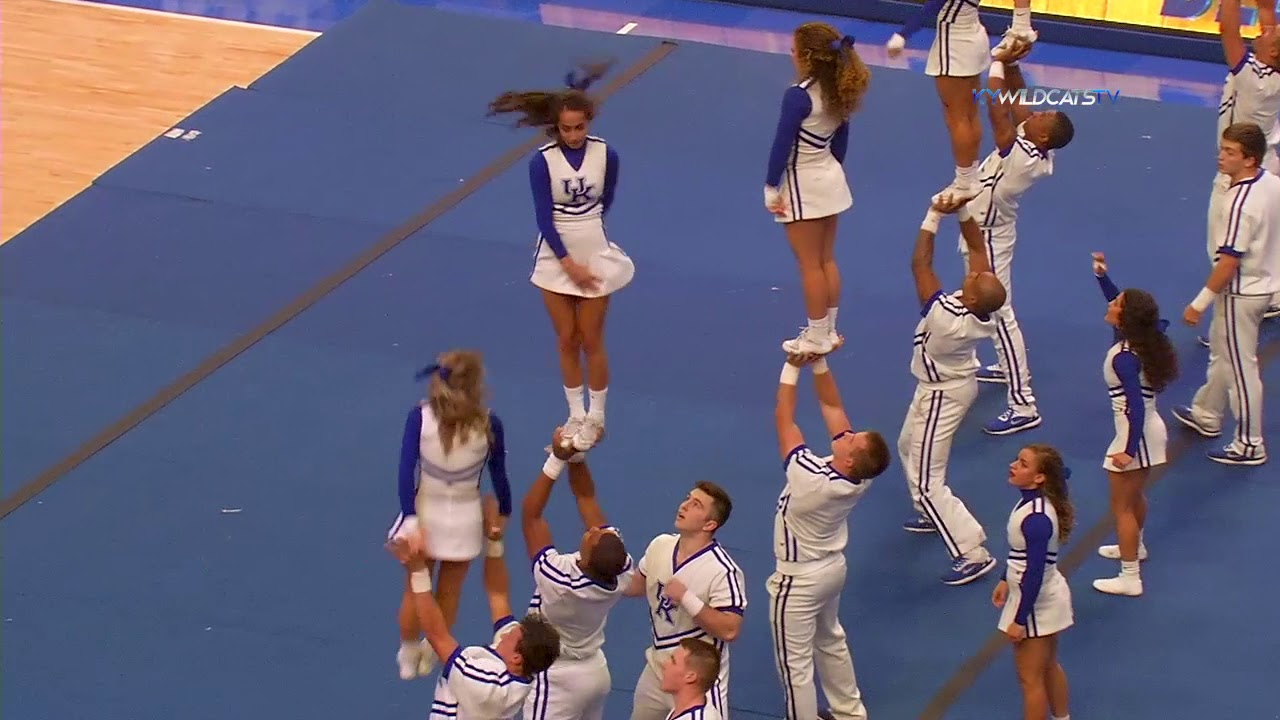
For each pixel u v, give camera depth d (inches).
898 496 1031.6
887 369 1143.6
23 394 1101.1
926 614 927.0
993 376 1141.1
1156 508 1018.7
